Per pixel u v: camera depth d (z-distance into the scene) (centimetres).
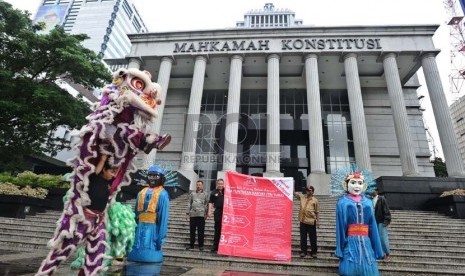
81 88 1772
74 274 405
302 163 2539
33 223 920
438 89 2111
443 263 646
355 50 2277
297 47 2338
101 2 8344
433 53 2245
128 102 239
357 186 495
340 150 2602
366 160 1961
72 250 219
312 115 2097
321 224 980
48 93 1469
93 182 230
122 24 8419
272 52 2334
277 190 733
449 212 1152
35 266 441
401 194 1388
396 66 2231
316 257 679
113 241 464
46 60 1606
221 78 2772
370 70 2597
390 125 2666
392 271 580
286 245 681
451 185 1387
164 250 729
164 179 610
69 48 1566
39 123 1502
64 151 2700
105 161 237
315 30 2389
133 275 430
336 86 2791
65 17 8150
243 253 674
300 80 2753
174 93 2977
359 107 2116
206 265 601
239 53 2359
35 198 1070
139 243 546
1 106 1355
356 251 459
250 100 2844
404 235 877
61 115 1589
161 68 2392
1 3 1488
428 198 1366
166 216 567
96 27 7838
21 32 1486
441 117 2034
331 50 2303
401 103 2091
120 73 254
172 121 2855
